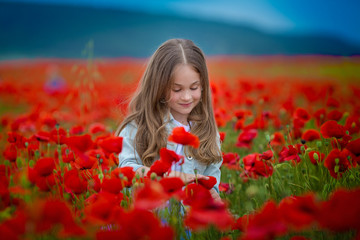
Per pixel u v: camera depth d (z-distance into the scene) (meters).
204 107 3.38
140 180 2.44
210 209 1.67
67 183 2.47
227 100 7.66
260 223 1.67
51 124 5.13
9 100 10.91
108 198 2.12
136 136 3.22
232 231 2.47
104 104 7.90
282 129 5.20
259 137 5.21
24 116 5.68
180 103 3.09
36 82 15.70
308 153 3.24
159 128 3.15
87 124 6.82
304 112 4.42
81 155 2.34
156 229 1.66
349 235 2.13
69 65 24.16
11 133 3.54
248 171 3.30
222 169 4.39
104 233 1.74
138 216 1.72
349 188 2.79
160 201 1.74
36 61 28.83
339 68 23.52
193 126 3.37
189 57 3.07
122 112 4.41
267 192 3.27
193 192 2.18
